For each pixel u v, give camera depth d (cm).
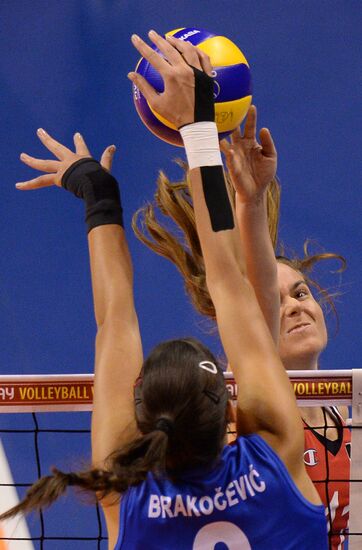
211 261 484
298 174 1573
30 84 1800
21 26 1948
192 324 1331
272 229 837
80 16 1962
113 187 545
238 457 447
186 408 431
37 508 414
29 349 1327
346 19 1878
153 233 816
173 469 443
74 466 513
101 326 510
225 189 492
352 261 1420
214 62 574
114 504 452
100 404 485
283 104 1706
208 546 431
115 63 1833
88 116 1716
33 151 1650
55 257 1477
